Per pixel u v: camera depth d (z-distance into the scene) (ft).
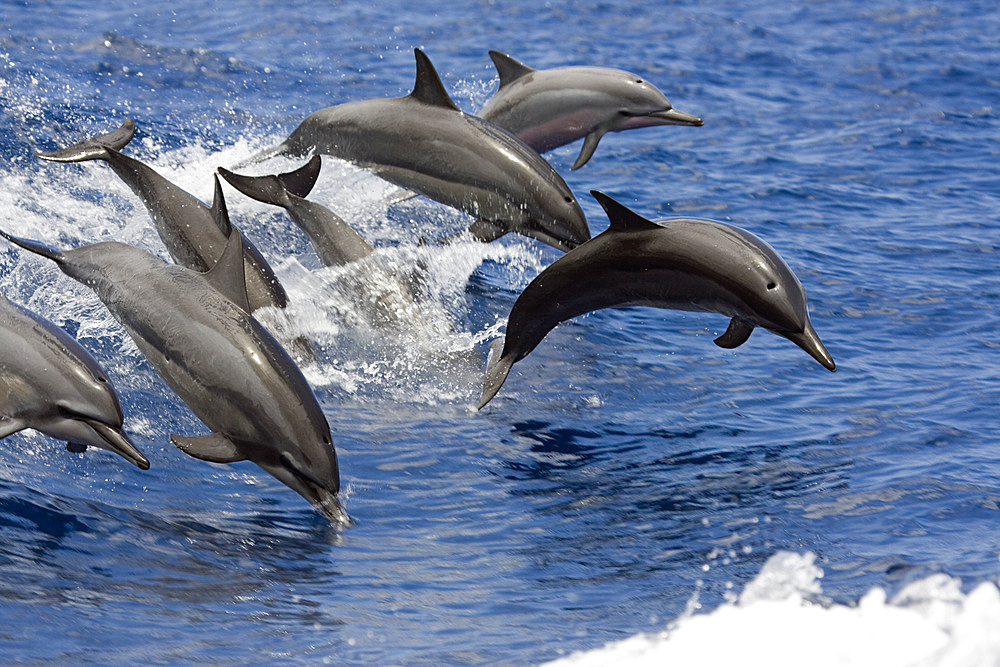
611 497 81.51
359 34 260.83
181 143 167.63
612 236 85.35
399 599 66.59
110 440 72.79
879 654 51.06
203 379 74.54
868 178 174.70
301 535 74.95
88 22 252.21
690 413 96.78
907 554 70.03
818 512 77.46
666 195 164.04
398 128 112.06
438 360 105.91
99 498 77.30
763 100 221.66
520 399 99.25
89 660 58.18
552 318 89.66
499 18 285.02
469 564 71.56
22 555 68.44
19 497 75.15
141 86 201.16
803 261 137.28
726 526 76.07
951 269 135.54
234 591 66.95
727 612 56.59
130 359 100.37
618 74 131.23
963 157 187.83
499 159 108.68
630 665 54.19
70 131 163.84
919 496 78.89
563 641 61.11
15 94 181.37
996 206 162.30
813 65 251.39
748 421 94.79
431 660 59.16
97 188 140.05
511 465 86.99
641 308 120.67
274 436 73.77
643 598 66.44
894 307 122.52
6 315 73.67
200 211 100.07
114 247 82.89
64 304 108.99
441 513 79.10
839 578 67.21
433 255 120.98
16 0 267.80
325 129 116.47
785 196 164.45
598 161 178.40
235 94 203.31
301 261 126.41
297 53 239.30
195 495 79.61
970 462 84.38
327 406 96.07
